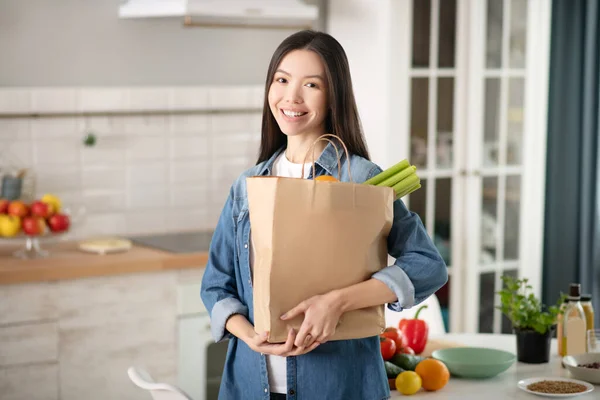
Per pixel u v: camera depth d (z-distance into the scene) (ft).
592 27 15.90
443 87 14.85
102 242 13.29
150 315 12.58
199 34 14.76
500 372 8.55
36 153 13.64
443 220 15.16
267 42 15.33
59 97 13.67
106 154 14.15
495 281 15.74
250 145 15.25
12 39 13.44
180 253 12.86
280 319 5.81
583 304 9.32
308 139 6.68
